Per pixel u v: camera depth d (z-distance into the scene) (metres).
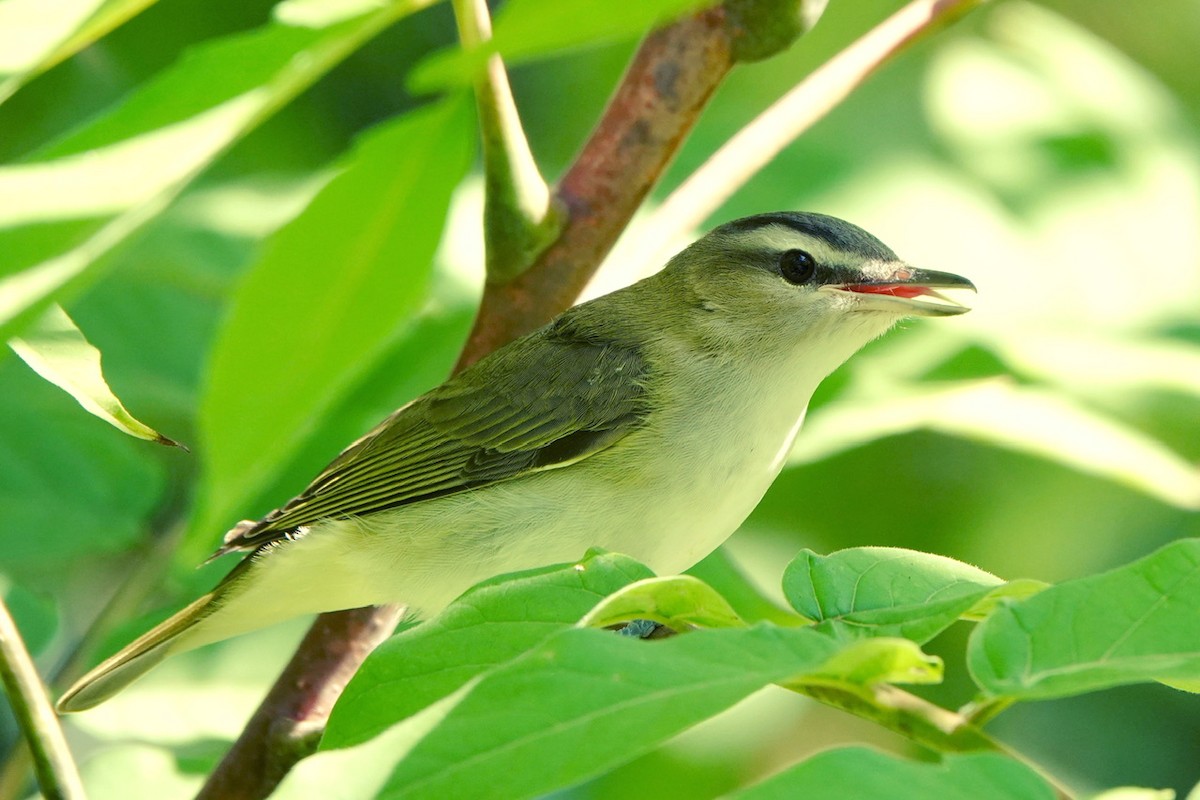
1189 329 10.47
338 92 13.36
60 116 12.54
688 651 3.69
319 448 10.20
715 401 9.35
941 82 11.65
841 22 13.90
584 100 13.64
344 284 5.19
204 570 9.95
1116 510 12.45
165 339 9.74
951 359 9.91
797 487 11.93
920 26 7.73
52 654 11.38
